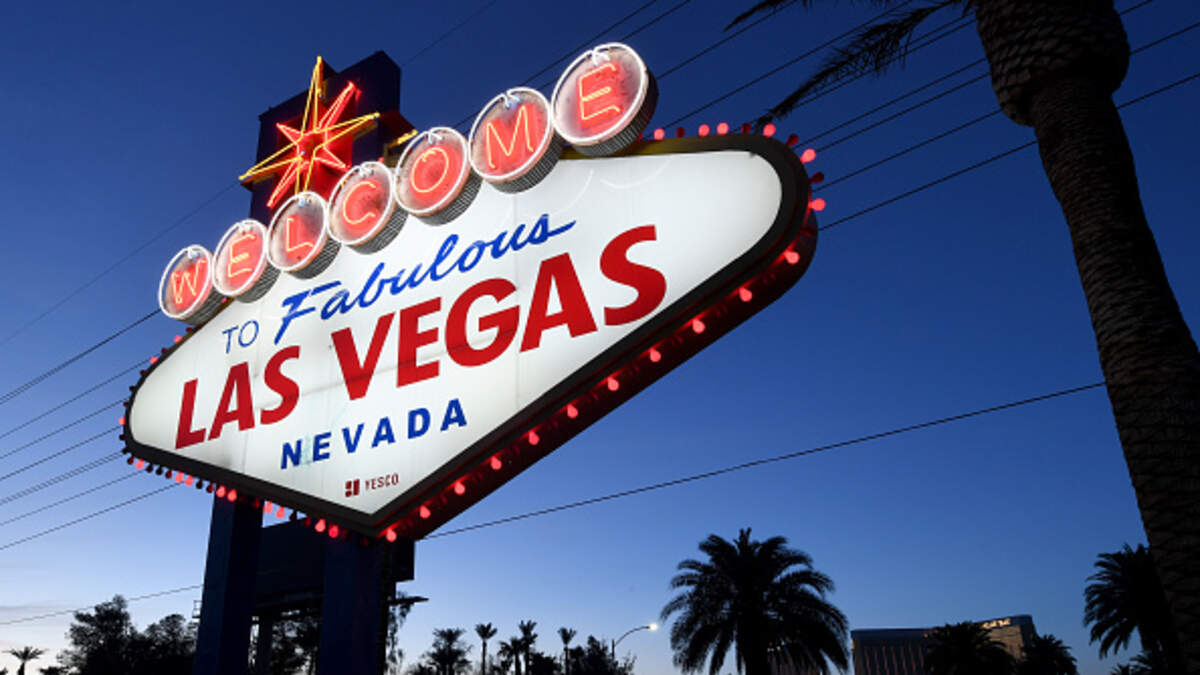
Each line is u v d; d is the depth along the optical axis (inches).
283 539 1510.8
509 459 424.2
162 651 2886.3
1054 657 3235.7
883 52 456.8
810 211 373.4
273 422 505.7
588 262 426.0
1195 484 256.8
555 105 454.0
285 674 2397.9
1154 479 263.7
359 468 459.5
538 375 417.7
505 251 461.4
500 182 463.2
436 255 490.6
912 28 452.4
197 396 548.1
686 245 397.4
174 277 588.7
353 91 641.6
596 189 441.7
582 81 448.8
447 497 433.7
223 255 568.7
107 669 2758.4
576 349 410.3
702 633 1585.9
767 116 489.7
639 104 423.2
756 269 371.6
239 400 527.2
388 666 2861.7
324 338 512.4
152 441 546.6
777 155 386.0
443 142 500.1
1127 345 280.5
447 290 474.3
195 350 568.1
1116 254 294.4
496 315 447.8
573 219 442.9
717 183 400.2
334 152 624.4
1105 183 307.4
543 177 465.4
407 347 474.0
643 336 390.9
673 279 394.0
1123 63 335.3
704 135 416.2
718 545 1642.5
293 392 507.8
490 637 3587.6
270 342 535.5
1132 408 274.4
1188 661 245.1
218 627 496.4
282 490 479.2
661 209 413.4
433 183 491.8
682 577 1643.7
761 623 1568.7
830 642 1547.7
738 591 1604.3
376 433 462.0
